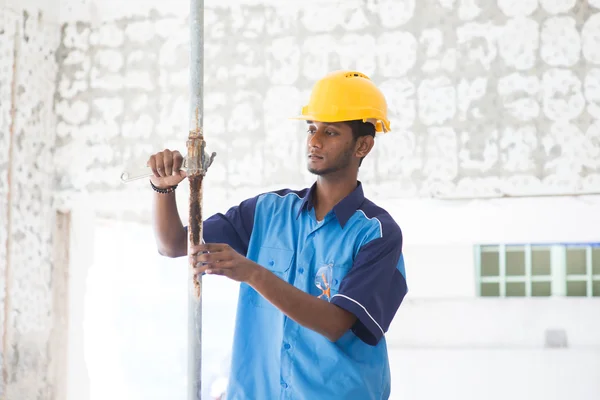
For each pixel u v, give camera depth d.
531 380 4.84
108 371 5.25
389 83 4.73
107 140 5.12
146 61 5.12
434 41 4.69
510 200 4.55
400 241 2.16
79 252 5.14
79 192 5.13
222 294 5.46
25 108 5.06
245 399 2.15
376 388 2.14
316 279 2.16
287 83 4.88
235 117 4.92
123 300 5.31
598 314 4.84
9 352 4.90
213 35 4.99
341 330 1.98
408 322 4.96
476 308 4.92
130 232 5.26
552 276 5.00
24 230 5.02
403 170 4.67
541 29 4.57
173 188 2.03
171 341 5.35
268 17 4.93
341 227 2.18
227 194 4.89
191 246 1.87
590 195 4.46
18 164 5.01
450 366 4.89
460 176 4.61
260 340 2.19
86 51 5.20
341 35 4.82
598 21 4.51
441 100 4.66
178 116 5.05
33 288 5.03
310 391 2.09
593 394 4.80
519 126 4.55
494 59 4.61
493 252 5.05
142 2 5.15
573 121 4.50
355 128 2.24
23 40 5.07
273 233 2.27
